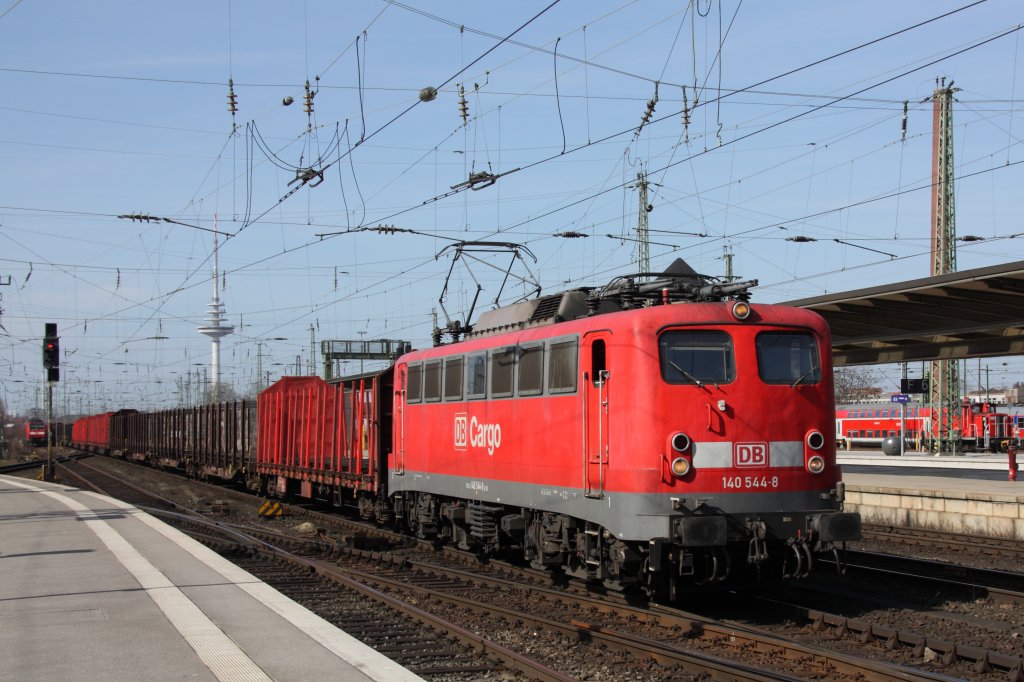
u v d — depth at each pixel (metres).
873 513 23.81
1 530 18.75
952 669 9.55
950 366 44.84
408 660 9.95
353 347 48.69
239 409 35.44
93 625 9.84
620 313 12.77
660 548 11.77
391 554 17.95
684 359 12.28
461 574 15.50
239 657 8.50
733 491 12.10
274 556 17.62
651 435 12.05
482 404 16.30
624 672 9.58
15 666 8.26
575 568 14.16
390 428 22.36
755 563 12.23
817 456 12.55
